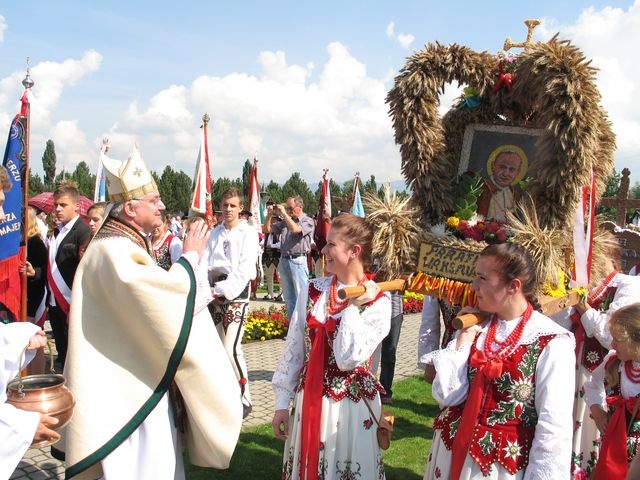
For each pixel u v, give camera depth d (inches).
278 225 476.7
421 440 184.2
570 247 121.7
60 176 1652.3
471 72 129.7
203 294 102.8
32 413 82.4
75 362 94.5
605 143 130.0
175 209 1579.7
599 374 122.4
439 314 148.1
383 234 122.7
